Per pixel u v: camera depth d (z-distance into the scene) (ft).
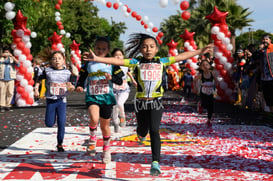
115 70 17.98
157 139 15.38
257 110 42.88
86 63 18.24
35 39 112.47
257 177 15.42
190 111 44.27
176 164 17.87
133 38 18.20
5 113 43.24
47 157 19.84
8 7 29.09
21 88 39.99
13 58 46.01
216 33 35.04
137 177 15.72
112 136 25.99
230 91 48.55
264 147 21.63
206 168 17.07
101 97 17.60
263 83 32.89
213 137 25.30
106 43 18.13
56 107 21.34
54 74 21.26
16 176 16.17
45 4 114.83
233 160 18.43
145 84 16.01
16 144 23.52
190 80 72.74
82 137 25.98
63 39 115.44
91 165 17.92
